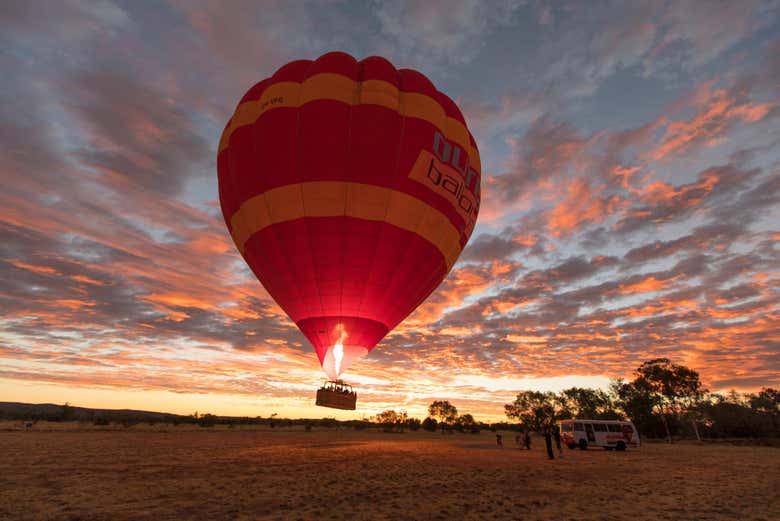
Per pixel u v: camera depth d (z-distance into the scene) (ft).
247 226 61.21
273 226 58.39
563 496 47.19
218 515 36.91
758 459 99.40
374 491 48.55
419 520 35.88
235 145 61.62
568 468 74.69
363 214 56.49
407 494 46.93
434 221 60.49
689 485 56.08
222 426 302.45
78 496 44.62
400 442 159.02
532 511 39.73
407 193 57.77
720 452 125.90
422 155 58.29
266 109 59.21
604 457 100.53
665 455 110.52
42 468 66.13
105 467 68.23
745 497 47.80
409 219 58.29
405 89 61.72
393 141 57.26
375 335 61.62
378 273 58.75
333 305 59.31
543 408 243.40
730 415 250.98
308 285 59.16
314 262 57.88
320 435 216.74
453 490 49.88
